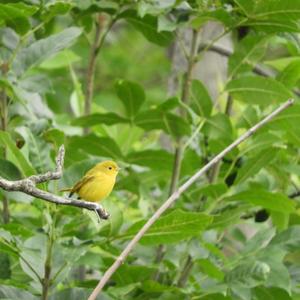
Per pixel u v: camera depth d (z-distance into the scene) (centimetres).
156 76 2348
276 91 1136
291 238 1075
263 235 1078
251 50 1169
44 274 948
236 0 1102
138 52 2369
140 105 1188
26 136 1026
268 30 1127
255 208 1223
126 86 1181
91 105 1348
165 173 1237
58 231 962
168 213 1031
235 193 1127
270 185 1253
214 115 1176
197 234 986
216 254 1058
